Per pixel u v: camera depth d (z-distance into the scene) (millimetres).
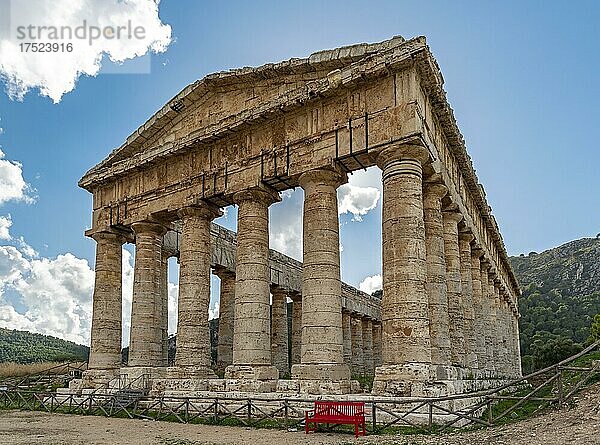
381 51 25875
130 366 33000
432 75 25797
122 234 37500
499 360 46406
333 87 26703
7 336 172875
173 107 33531
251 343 27922
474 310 39062
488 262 43438
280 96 28797
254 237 29375
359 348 63656
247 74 30406
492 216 45531
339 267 27031
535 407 21938
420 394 21641
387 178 25266
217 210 32938
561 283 173000
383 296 24531
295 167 28016
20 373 56875
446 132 30375
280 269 48531
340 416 19578
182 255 31922
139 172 35625
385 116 25484
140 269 34281
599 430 15086
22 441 18859
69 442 18453
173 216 34250
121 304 37219
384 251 24844
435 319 27516
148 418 25781
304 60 28344
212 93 32562
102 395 29453
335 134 26875
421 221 24641
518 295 73188
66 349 168125
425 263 24344
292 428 21141
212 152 31875
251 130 30312
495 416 22031
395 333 23438
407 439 17609
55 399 33906
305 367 25297
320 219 26906
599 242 187500
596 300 142000
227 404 24250
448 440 16875
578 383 20141
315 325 25719
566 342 77688
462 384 26594
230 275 45312
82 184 37906
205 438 19094
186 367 30156
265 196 29844
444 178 28641
